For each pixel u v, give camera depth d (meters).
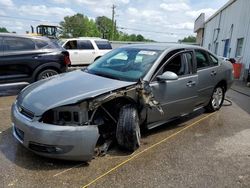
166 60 4.43
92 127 3.30
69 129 3.18
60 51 7.81
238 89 10.01
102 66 4.57
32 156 3.60
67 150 3.20
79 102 3.24
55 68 7.69
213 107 6.07
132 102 3.85
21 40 7.15
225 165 3.62
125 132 3.65
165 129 4.89
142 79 4.01
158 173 3.33
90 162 3.50
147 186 3.06
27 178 3.10
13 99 6.66
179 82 4.56
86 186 3.00
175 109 4.62
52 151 3.20
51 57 7.54
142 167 3.45
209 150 4.07
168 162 3.62
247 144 4.36
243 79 13.11
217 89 6.07
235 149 4.14
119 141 3.72
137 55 4.57
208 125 5.24
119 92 3.60
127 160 3.61
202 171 3.44
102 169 3.36
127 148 3.76
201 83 5.21
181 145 4.20
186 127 5.07
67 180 3.09
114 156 3.70
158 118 4.36
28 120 3.28
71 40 13.77
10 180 3.05
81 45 13.91
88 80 3.95
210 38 25.59
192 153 3.93
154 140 4.35
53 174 3.20
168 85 4.34
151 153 3.86
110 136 3.89
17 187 2.93
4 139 4.12
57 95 3.42
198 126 5.16
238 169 3.53
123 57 4.64
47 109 3.22
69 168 3.34
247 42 13.59
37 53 7.32
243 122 5.53
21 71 7.11
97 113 3.66
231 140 4.50
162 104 4.30
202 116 5.82
